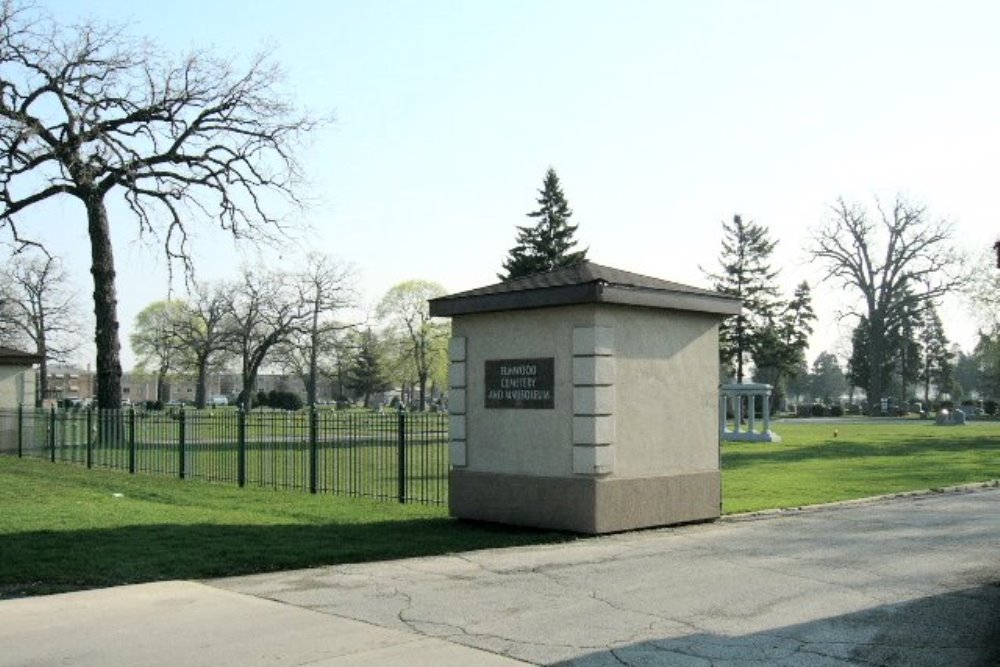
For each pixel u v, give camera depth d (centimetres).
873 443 3709
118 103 3334
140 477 2086
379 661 639
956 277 6956
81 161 3195
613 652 660
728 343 7269
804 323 7844
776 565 999
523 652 660
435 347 9119
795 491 1812
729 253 7388
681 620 754
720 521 1373
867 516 1432
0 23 3028
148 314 9544
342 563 1012
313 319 7338
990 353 5628
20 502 1589
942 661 638
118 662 639
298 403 8456
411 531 1236
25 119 3070
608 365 1229
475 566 994
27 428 2936
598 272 1278
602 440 1215
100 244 3381
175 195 3453
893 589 874
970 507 1555
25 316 7306
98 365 3391
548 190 5778
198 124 3450
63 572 936
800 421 7206
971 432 4809
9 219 3322
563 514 1233
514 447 1303
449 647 673
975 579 923
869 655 653
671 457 1325
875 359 7644
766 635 706
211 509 1486
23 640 696
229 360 8756
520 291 1276
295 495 1703
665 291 1294
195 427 2211
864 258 7419
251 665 631
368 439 2433
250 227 3594
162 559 1000
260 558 1011
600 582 907
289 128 3553
